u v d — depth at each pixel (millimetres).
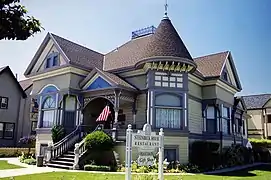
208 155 20969
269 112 47812
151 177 11344
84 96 22844
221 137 24453
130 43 28219
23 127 36656
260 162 31297
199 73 24547
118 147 18906
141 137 11000
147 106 20312
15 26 5520
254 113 49406
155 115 19922
